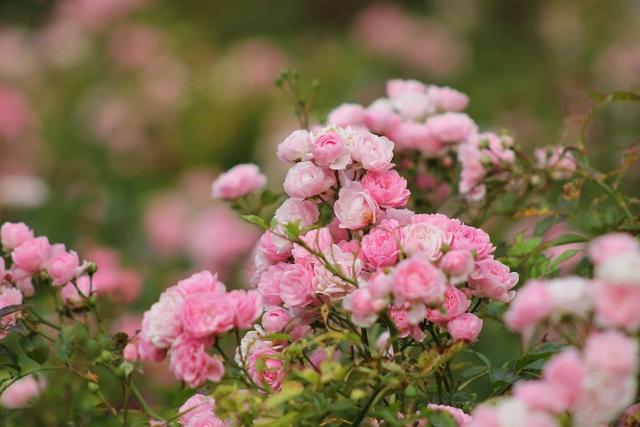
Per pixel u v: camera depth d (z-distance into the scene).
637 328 2.09
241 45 7.11
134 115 5.99
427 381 2.40
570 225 3.04
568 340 2.18
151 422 2.48
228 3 8.31
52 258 2.46
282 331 2.33
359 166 2.35
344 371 2.26
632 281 2.07
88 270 2.46
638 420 2.26
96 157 5.85
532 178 2.59
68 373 2.64
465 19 7.71
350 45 7.13
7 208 4.30
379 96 6.37
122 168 5.74
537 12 7.59
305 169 2.33
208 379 2.25
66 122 6.17
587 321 2.13
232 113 6.18
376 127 2.66
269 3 8.41
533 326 2.14
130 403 2.77
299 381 2.27
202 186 5.21
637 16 7.02
